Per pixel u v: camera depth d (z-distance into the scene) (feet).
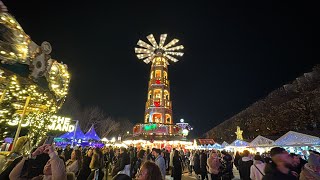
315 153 16.02
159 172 9.72
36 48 21.59
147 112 125.80
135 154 44.01
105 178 43.57
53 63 25.63
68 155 36.73
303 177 15.52
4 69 19.80
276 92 110.32
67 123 47.26
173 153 38.40
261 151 69.97
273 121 94.58
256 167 19.21
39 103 32.09
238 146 84.48
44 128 36.86
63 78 29.40
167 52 153.17
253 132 116.16
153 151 29.22
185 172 69.41
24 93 27.61
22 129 39.86
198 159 44.78
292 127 83.92
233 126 149.69
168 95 133.59
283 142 50.83
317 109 73.72
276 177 9.81
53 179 10.59
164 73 142.41
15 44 18.92
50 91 27.40
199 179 45.03
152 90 132.67
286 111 86.99
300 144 47.01
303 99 79.36
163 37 156.46
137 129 110.32
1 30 17.63
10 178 11.43
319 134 49.29
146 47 154.92
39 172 11.84
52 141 13.19
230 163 35.24
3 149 37.40
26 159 12.23
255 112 122.42
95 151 25.40
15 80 22.33
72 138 67.82
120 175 9.43
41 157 12.21
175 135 104.06
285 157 10.19
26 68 21.21
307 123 77.10
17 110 33.76
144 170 9.61
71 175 15.11
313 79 85.30
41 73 22.67
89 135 74.59
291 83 99.71
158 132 104.99
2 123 32.19
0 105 28.63
